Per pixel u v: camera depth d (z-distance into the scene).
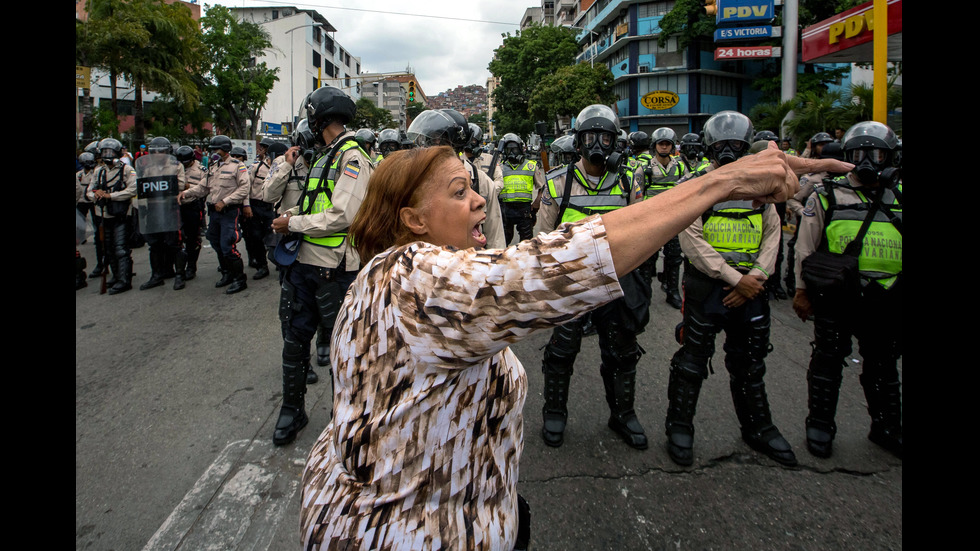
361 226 1.15
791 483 2.73
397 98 141.00
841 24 9.64
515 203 7.97
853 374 4.05
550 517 2.50
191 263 8.11
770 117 14.30
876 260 2.78
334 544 0.99
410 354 0.94
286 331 3.22
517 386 1.13
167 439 3.27
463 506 1.00
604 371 3.26
